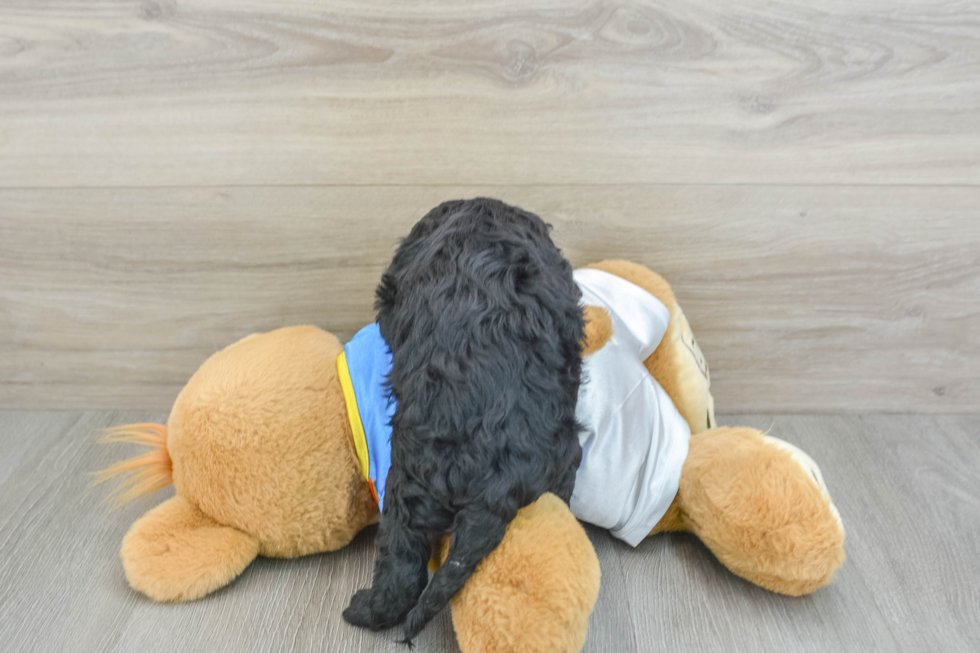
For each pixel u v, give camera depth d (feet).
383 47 2.68
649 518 2.44
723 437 2.46
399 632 2.19
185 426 2.35
